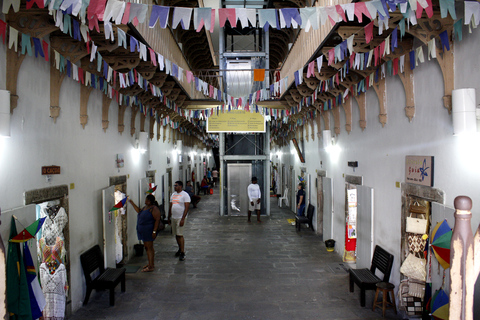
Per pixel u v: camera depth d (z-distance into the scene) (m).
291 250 9.60
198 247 9.98
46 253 4.98
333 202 9.66
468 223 2.19
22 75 4.18
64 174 5.32
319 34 6.11
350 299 6.25
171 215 9.15
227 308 5.93
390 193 5.89
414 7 3.14
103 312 5.73
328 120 10.02
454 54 4.07
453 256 2.21
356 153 7.63
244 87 14.12
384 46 4.48
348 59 5.79
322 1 6.58
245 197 15.44
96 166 6.68
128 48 5.55
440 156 4.41
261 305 6.04
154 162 11.56
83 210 6.05
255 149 16.19
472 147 3.80
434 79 4.53
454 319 2.20
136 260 8.73
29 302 3.88
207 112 12.91
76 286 5.76
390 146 5.88
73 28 4.04
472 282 2.17
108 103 7.11
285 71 10.98
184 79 10.36
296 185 15.78
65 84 5.36
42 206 4.88
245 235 11.52
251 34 15.35
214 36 17.58
